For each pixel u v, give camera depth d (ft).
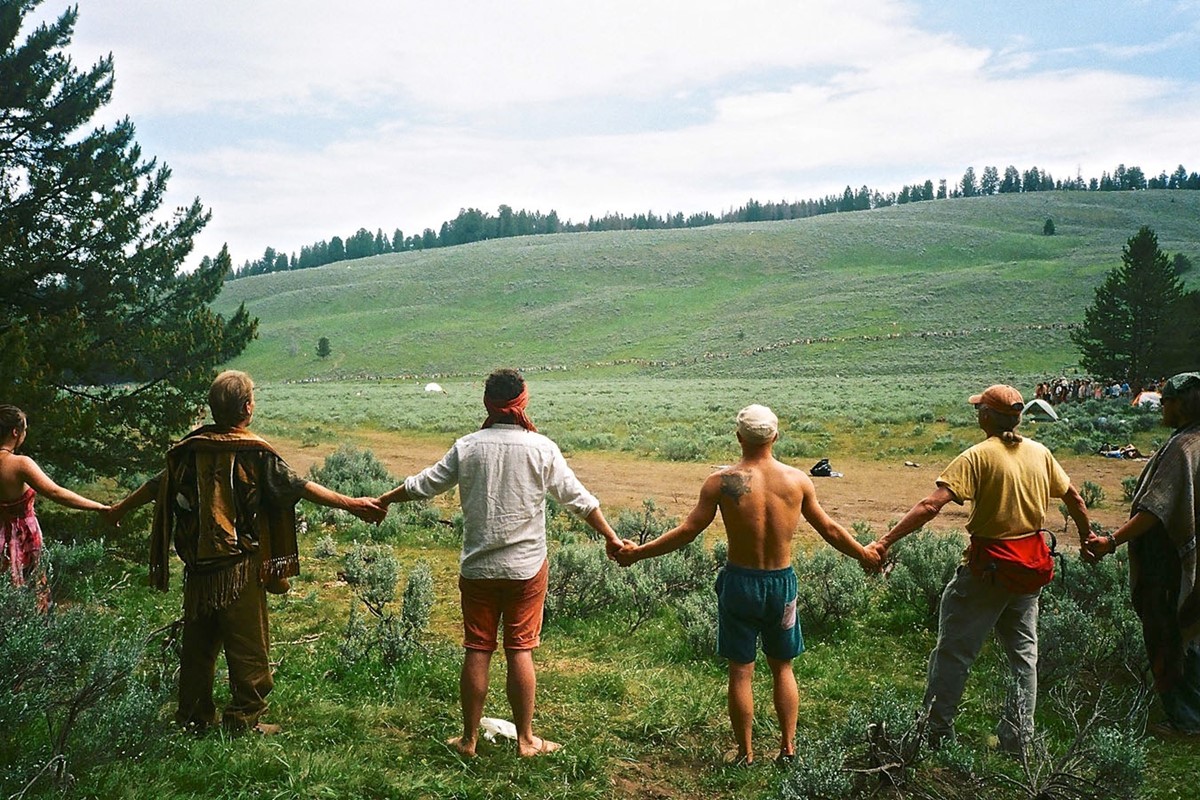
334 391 263.29
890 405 130.31
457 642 22.84
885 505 53.88
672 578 28.89
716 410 135.23
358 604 26.48
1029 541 15.08
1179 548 16.30
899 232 566.36
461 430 115.55
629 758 15.02
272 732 14.62
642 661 21.63
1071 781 12.84
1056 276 375.25
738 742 14.90
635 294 480.23
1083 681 19.38
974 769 13.94
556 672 20.16
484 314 481.05
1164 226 568.41
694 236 613.11
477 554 14.43
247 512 14.19
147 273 43.50
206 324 38.40
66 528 27.81
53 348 31.94
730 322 388.37
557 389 243.60
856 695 19.19
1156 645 16.88
